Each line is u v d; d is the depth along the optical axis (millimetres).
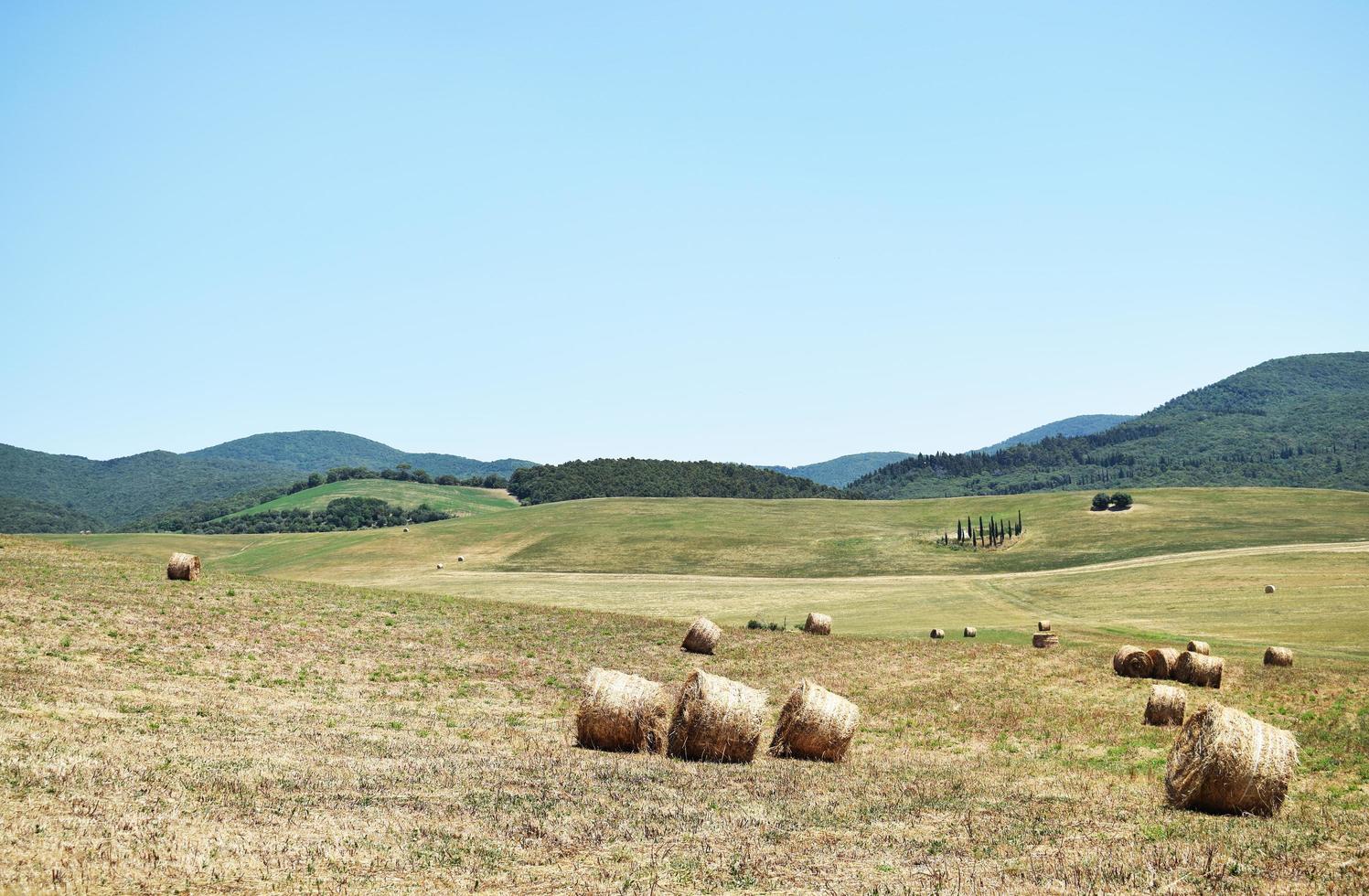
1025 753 23812
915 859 12414
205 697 24328
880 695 32031
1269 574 86312
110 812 12125
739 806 15461
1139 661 36000
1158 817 15680
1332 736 24734
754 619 69562
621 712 21094
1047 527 128375
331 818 12969
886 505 155250
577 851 12234
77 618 32406
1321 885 11469
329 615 39312
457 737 22016
